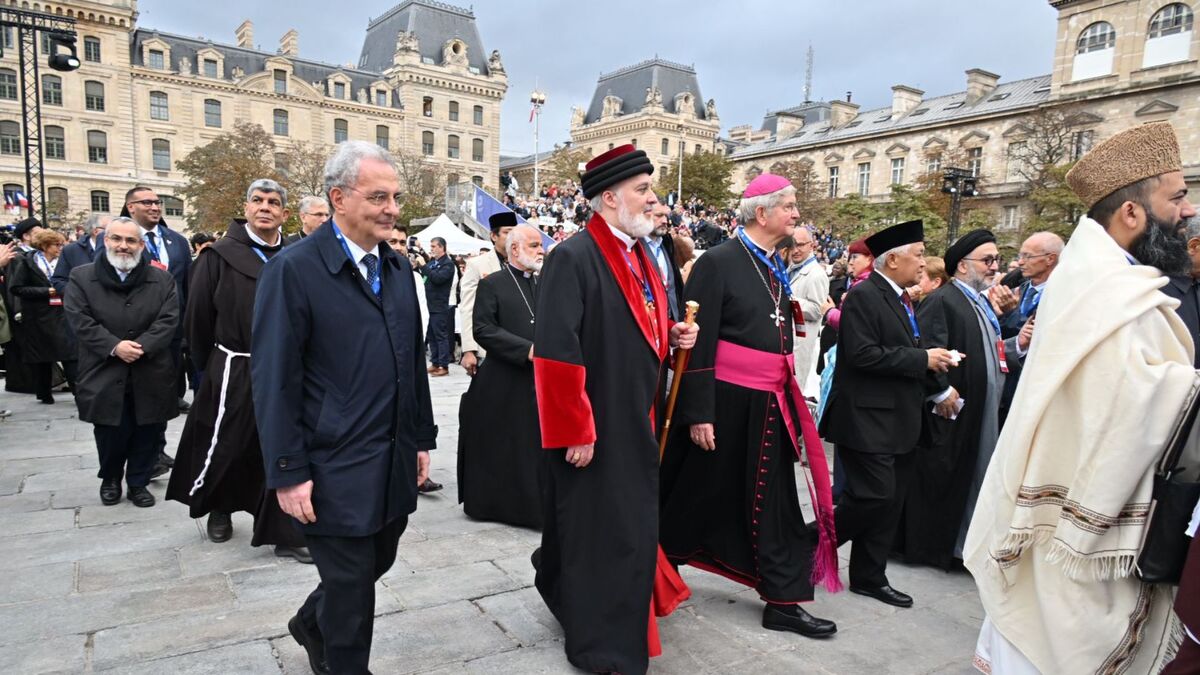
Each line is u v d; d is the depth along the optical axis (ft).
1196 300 9.77
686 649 9.05
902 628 9.80
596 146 246.88
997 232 117.80
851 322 10.18
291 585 10.51
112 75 150.82
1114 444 5.60
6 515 13.08
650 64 237.66
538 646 8.96
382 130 190.19
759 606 10.40
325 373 7.01
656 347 8.41
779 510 9.61
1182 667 5.17
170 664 8.30
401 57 192.85
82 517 13.08
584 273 8.12
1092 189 6.54
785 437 9.74
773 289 9.93
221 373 11.51
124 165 153.69
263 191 11.91
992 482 6.68
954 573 12.01
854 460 10.37
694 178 176.86
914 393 10.26
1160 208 6.23
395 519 7.50
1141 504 5.63
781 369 9.77
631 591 7.99
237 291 11.58
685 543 10.34
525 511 13.24
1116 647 5.89
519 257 13.96
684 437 10.14
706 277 9.66
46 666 8.18
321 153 145.38
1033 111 130.93
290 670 8.26
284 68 172.45
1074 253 6.39
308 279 6.89
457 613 9.80
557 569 8.75
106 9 147.84
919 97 164.96
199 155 124.26
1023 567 6.46
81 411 12.91
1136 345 5.68
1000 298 13.51
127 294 13.16
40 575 10.64
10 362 23.94
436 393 27.09
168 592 10.18
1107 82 119.44
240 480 11.62
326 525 6.85
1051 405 6.06
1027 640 6.36
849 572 11.09
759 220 9.93
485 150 206.69
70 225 140.97
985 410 11.71
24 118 49.75
